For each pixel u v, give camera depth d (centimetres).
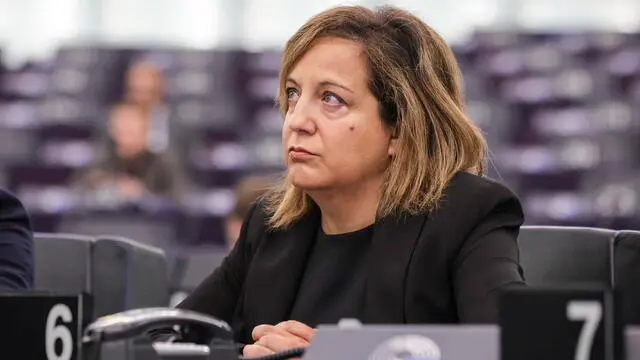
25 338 225
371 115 309
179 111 1681
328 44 310
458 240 300
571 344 190
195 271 511
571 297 191
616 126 1567
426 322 299
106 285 404
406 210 309
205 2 1917
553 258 356
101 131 1638
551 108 1617
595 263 352
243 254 346
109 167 1317
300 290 322
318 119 306
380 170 315
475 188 307
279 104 321
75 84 1736
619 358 189
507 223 304
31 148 1627
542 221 1433
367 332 205
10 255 362
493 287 282
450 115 319
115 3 1912
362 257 316
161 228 1043
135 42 1909
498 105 1630
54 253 405
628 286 343
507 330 192
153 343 220
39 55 1892
